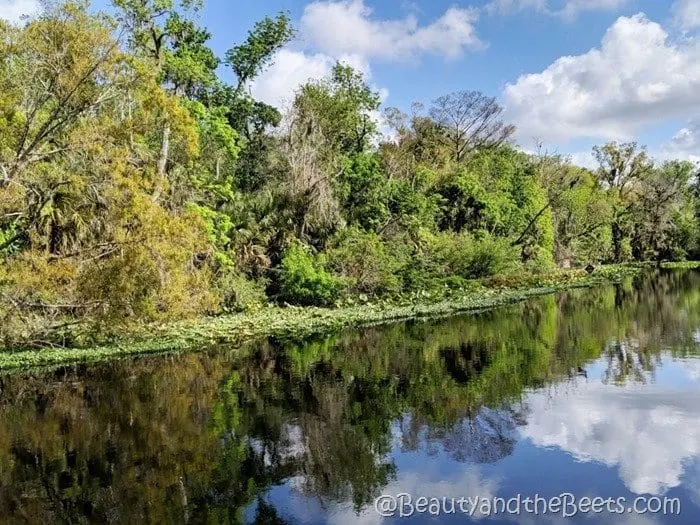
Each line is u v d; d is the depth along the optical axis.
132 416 11.91
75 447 10.23
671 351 16.02
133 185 17.02
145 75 17.92
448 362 15.73
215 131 30.20
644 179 65.94
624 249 62.47
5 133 16.81
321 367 15.69
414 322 23.50
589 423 10.42
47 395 13.74
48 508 7.95
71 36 16.56
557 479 8.30
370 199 35.59
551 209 53.03
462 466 8.83
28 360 16.78
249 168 35.16
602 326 20.86
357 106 40.72
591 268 48.34
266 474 8.84
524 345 17.72
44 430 11.21
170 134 23.72
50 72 16.81
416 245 35.78
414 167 45.91
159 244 17.39
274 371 15.39
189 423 11.31
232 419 11.45
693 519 7.16
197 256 25.44
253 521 7.42
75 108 17.48
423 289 31.84
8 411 12.56
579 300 29.66
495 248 38.44
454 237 39.03
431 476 8.53
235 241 28.16
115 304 17.58
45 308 17.97
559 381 13.23
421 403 12.03
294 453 9.60
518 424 10.51
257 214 30.14
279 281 28.72
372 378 14.25
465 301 29.66
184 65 29.88
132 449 10.06
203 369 15.89
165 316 18.94
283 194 30.78
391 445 9.80
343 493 8.11
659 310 24.52
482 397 12.23
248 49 36.88
